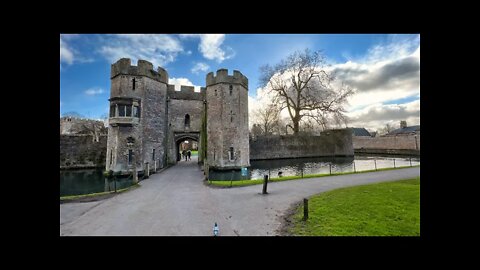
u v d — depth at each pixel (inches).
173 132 1168.2
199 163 1175.6
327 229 253.3
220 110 1043.3
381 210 305.9
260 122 2263.8
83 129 1664.6
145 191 531.5
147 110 938.1
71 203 425.1
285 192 469.4
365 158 1664.6
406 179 570.9
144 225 298.5
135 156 869.8
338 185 528.4
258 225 283.9
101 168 1222.9
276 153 1669.5
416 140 1883.6
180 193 502.0
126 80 893.2
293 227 268.7
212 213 344.2
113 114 870.4
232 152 1040.8
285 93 1517.0
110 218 331.6
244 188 533.3
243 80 1113.4
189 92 1217.4
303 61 1466.5
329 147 1824.6
